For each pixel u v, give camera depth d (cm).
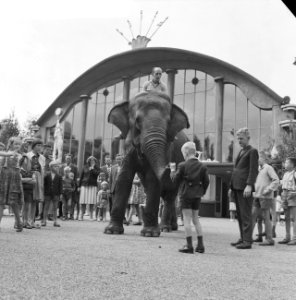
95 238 809
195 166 675
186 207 671
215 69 3666
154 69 963
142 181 983
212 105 3662
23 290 360
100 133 4300
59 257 541
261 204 884
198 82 3772
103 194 1546
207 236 1021
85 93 4456
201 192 674
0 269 445
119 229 941
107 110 4319
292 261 618
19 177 894
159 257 589
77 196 1586
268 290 405
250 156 791
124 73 4241
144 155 907
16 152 897
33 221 1016
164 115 900
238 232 1205
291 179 930
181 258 591
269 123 3409
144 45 4250
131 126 943
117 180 961
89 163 1552
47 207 1109
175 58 3853
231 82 3591
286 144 2828
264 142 3403
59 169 1141
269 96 3381
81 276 427
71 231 962
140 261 541
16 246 634
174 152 1124
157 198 922
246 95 3484
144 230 911
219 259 604
